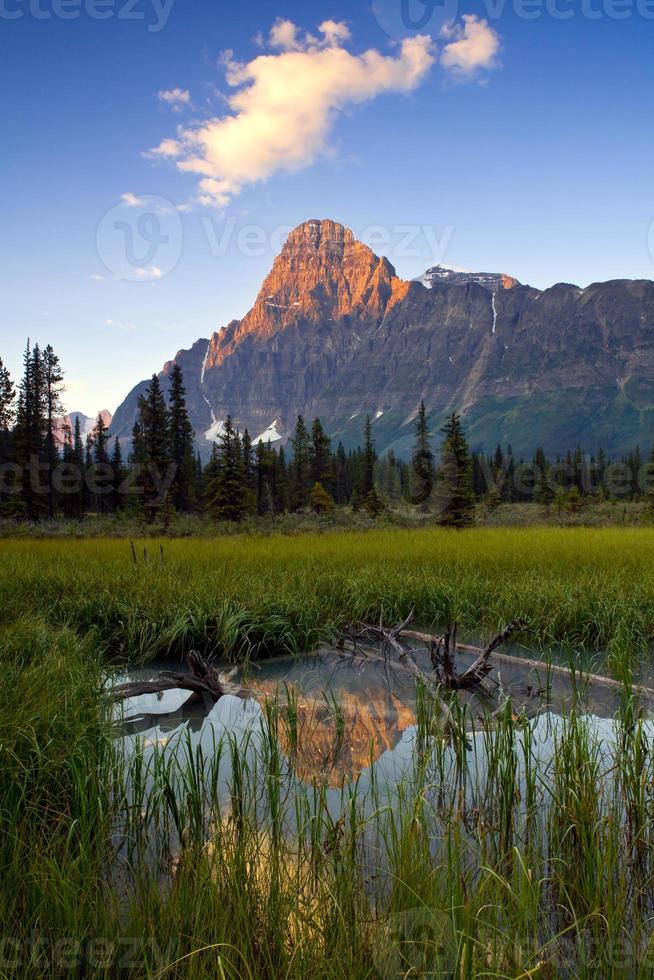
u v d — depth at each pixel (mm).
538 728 6047
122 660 9148
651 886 3541
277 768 4668
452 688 7461
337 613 10500
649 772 4457
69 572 12672
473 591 11148
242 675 8414
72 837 3799
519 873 3166
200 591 10578
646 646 8688
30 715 4945
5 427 55125
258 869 3428
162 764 4391
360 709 6883
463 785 4824
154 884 3174
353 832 3410
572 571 12656
